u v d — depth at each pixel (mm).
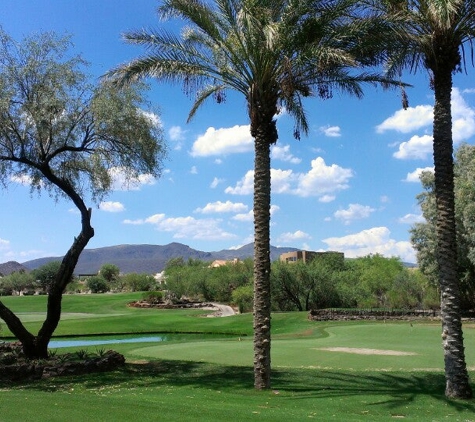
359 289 52594
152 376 14195
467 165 37375
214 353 19375
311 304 51594
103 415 8109
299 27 12328
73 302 76875
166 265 130125
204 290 76500
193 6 12570
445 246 11383
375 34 12172
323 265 54406
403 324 32031
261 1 12188
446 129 11602
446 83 11680
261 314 12258
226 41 12805
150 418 7949
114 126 16656
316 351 19031
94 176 18156
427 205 39156
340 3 12047
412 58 12805
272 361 16781
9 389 12258
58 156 18469
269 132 12844
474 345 20391
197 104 15523
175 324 41281
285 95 12742
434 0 10531
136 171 17891
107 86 16422
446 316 11273
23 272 118438
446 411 9930
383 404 10406
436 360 16625
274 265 52531
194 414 8375
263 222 12570
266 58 12328
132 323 42188
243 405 9992
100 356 16234
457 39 11570
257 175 12766
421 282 49969
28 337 16516
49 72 16219
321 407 10086
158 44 13422
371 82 14227
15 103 16203
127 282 111250
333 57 11797
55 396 10070
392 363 16094
